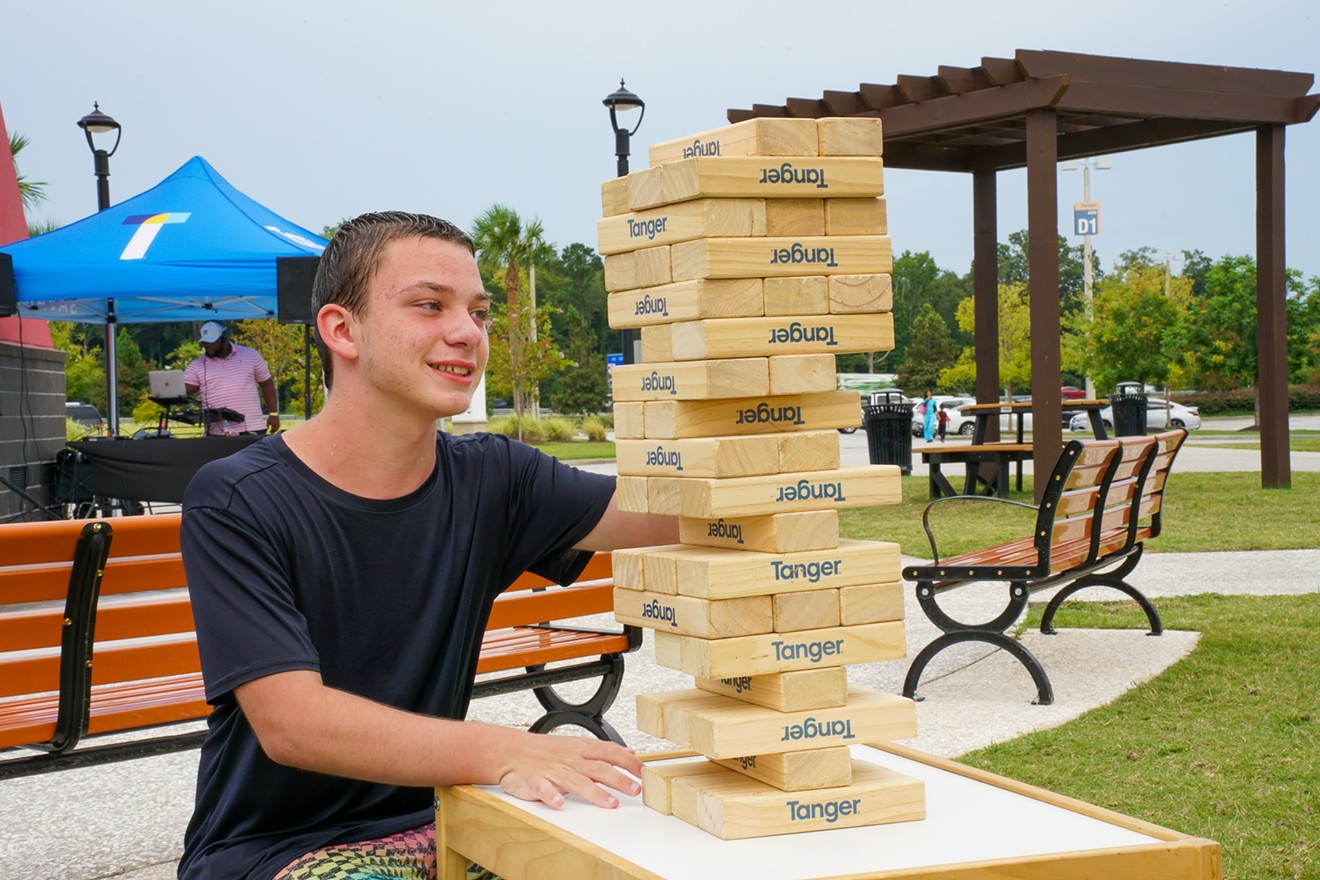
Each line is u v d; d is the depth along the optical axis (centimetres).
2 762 286
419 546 197
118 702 302
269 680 174
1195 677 513
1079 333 4834
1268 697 473
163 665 302
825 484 164
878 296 171
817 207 169
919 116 1248
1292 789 363
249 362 1177
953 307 11188
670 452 170
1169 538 988
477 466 209
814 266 168
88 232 1009
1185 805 353
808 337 167
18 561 275
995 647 605
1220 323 3794
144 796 408
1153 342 3888
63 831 374
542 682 363
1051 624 630
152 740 304
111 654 294
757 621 160
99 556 281
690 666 163
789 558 161
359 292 189
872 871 137
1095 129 1464
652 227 171
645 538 217
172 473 1005
